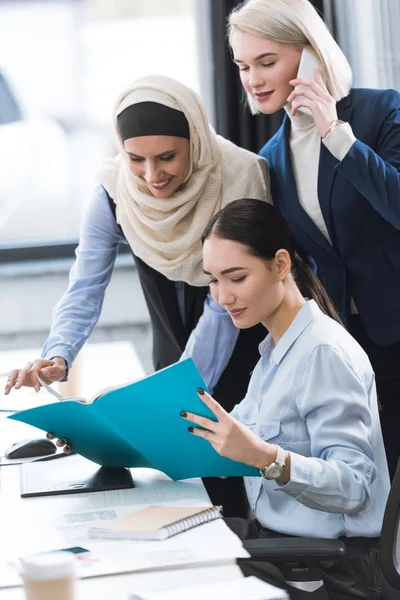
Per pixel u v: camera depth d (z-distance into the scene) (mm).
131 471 2316
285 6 2711
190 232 2891
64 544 1822
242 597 1517
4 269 5910
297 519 2121
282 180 2920
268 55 2748
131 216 2943
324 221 2857
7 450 2471
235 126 5051
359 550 2078
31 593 1409
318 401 2100
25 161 6137
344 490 1980
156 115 2674
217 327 2850
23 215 6160
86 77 6090
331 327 2201
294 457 1964
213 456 2086
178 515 1884
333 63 2760
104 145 6168
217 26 5023
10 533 1904
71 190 6184
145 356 5688
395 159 2746
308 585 1860
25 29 5996
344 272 2906
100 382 3246
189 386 1929
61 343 2867
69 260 6023
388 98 2838
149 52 6055
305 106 2701
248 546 1848
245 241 2209
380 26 4207
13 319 5750
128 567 1679
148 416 2029
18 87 6051
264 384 2262
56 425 2250
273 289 2240
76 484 2188
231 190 2900
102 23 6023
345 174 2676
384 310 2883
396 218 2676
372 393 2199
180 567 1688
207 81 5227
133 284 5832
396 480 2043
